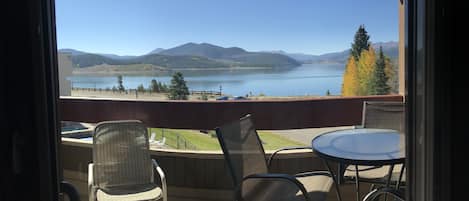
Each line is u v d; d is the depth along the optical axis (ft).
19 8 2.15
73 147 11.05
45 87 2.34
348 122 10.91
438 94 2.40
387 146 7.37
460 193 2.45
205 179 10.17
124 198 8.79
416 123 2.67
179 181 10.40
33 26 2.18
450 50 2.33
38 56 2.22
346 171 8.40
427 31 2.43
